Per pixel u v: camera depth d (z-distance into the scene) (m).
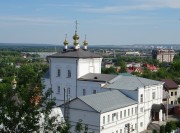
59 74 103.44
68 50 106.69
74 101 78.75
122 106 82.56
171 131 78.50
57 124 29.22
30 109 27.23
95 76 99.31
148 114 94.75
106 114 77.25
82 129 31.55
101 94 84.19
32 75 31.03
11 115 26.86
